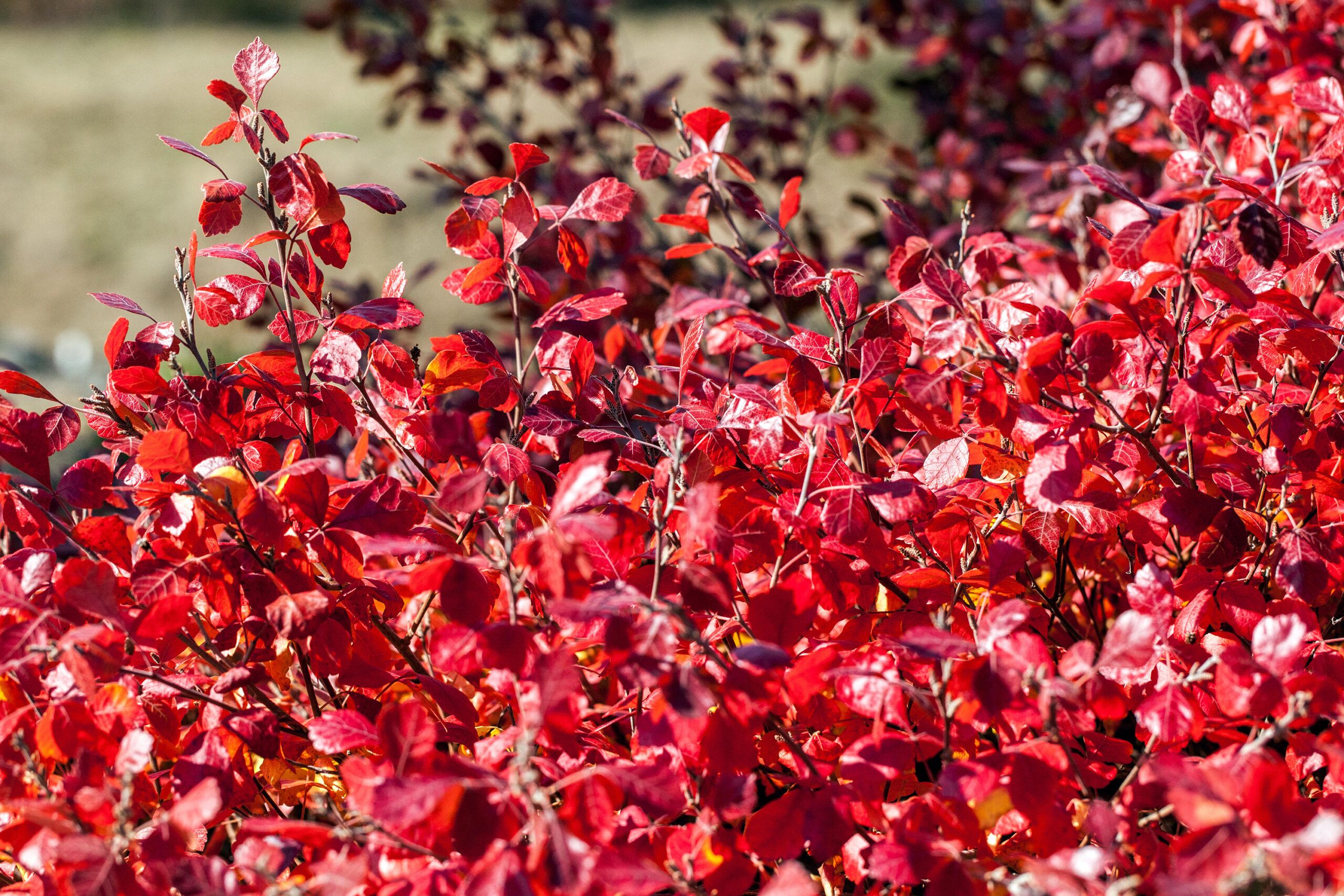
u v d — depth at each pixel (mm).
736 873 1431
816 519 1486
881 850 1411
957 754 1480
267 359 1511
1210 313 1524
